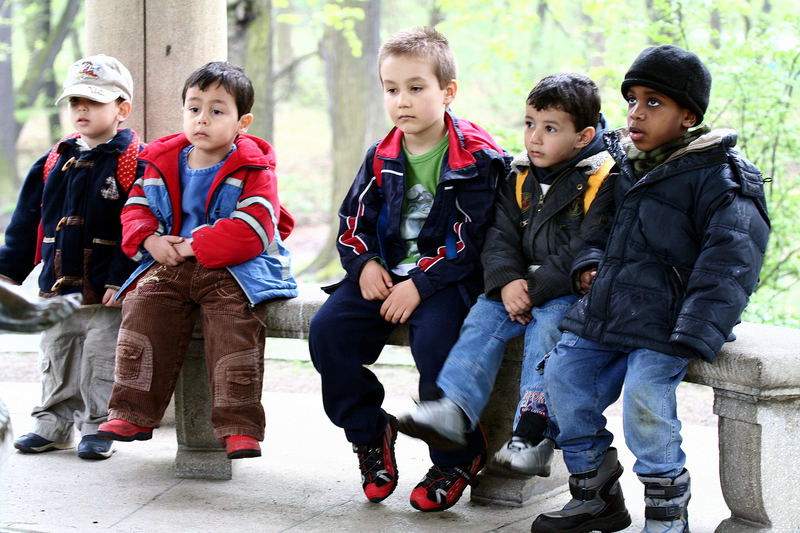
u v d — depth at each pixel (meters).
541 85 3.17
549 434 3.13
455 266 3.33
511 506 3.46
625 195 3.00
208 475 3.70
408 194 3.45
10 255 4.03
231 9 11.09
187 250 3.55
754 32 6.39
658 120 2.95
